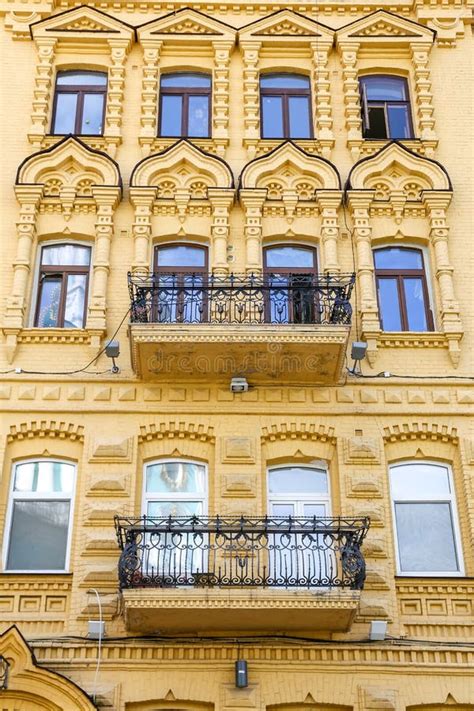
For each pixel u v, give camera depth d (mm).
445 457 16547
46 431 16422
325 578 14602
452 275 17938
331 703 14344
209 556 15211
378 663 14602
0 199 18484
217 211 18359
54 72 20219
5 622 14836
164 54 20469
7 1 20688
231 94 19984
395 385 16891
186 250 18453
